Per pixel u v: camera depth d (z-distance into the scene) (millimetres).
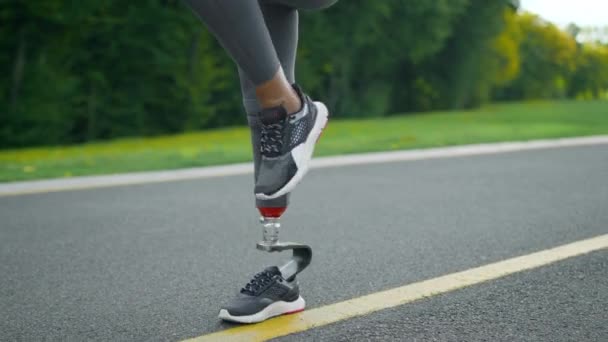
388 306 2176
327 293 2355
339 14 20781
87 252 3152
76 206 4598
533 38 38000
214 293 2416
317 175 6230
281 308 2066
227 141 11992
